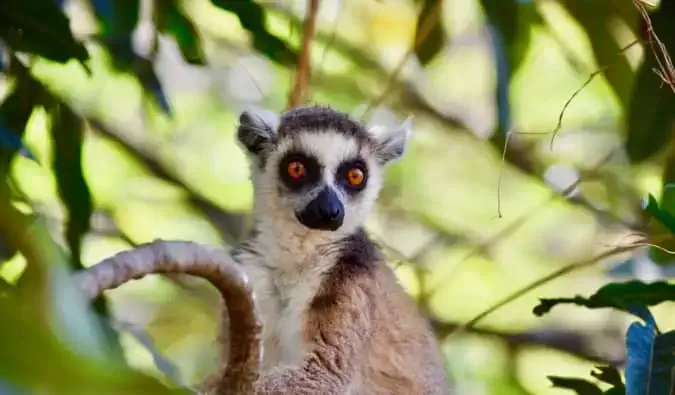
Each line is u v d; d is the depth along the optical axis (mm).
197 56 8648
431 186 12633
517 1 8562
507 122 8602
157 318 11672
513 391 10945
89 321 2234
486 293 11898
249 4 8406
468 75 13367
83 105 10680
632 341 5621
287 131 7945
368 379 7016
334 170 7746
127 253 3518
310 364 6785
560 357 11930
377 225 12422
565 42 11094
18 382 1981
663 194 8664
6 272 4898
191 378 9469
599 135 12055
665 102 8219
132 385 2143
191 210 11852
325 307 7082
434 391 7266
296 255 7422
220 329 6953
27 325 2059
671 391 5500
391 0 12406
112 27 8094
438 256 12023
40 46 7168
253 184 8008
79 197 7984
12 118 7672
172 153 11945
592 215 11898
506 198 12617
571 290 12070
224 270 3875
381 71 12039
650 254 8391
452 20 12297
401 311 7371
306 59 8570
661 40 8078
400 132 8375
